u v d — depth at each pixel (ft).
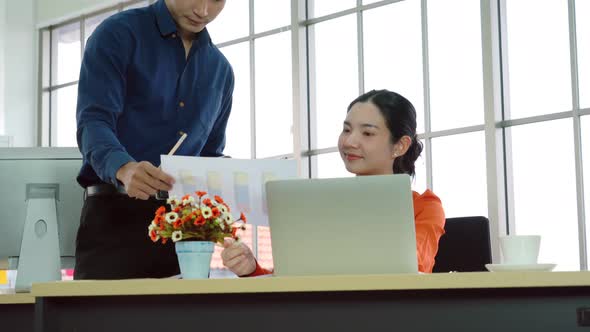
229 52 25.38
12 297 6.18
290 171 7.22
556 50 18.65
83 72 8.52
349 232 5.72
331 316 5.14
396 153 9.50
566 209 18.33
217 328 5.27
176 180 6.98
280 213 5.86
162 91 8.77
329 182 5.76
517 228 19.12
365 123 9.39
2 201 8.76
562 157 18.43
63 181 8.80
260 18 24.58
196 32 9.02
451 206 20.18
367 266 5.70
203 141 9.17
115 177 7.66
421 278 4.91
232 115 25.20
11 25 30.01
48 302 5.41
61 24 30.17
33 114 30.32
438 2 20.67
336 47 22.88
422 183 20.68
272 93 24.25
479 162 19.74
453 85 20.33
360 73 22.20
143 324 5.37
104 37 8.54
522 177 19.08
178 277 6.55
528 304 4.91
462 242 9.36
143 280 5.23
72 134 29.76
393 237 5.65
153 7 8.94
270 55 24.31
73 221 8.77
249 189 7.09
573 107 18.21
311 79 23.38
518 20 19.33
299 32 23.41
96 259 8.30
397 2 21.52
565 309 4.87
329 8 23.16
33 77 30.40
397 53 21.49
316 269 5.78
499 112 19.40
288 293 5.20
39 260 7.19
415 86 21.09
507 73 19.48
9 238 8.75
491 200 19.21
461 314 4.98
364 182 5.70
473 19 20.03
